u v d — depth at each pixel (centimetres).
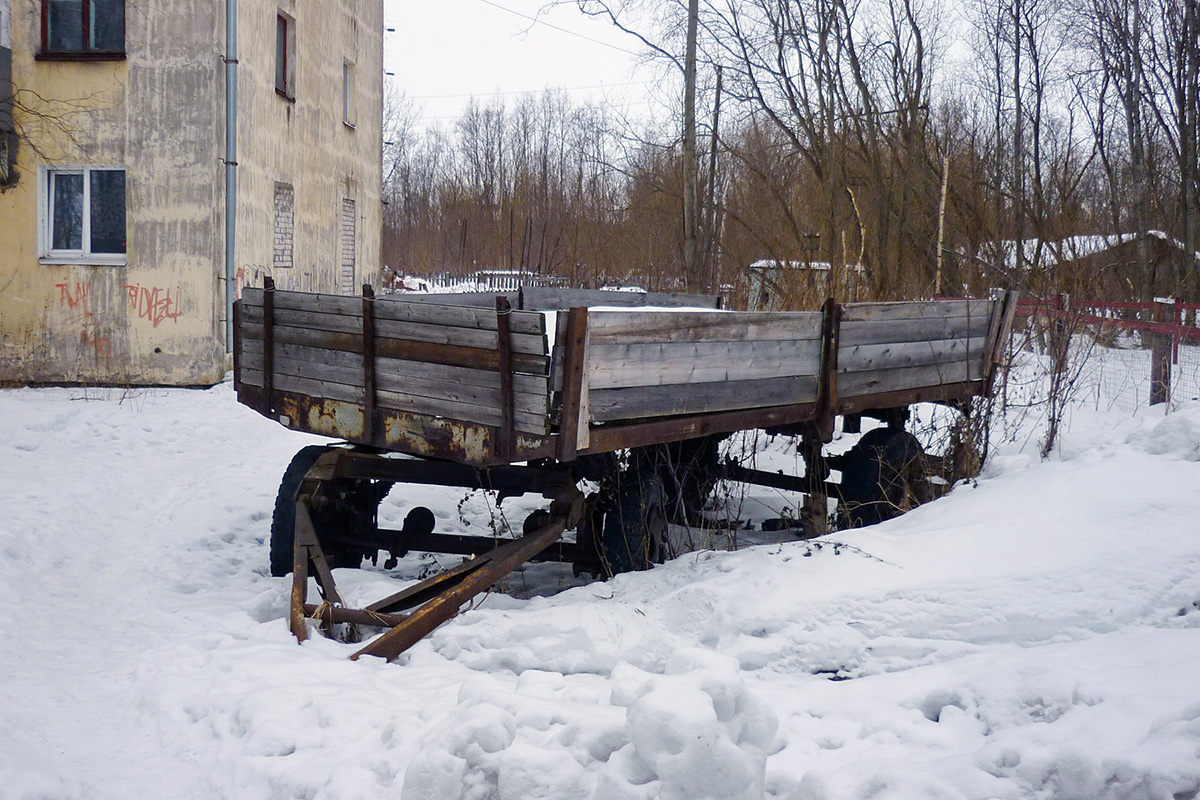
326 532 557
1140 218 2633
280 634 471
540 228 3017
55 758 354
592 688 381
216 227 1377
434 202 5131
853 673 437
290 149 1664
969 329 725
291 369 526
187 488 816
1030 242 2334
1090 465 610
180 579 575
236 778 335
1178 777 294
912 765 325
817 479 664
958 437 757
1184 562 481
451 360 457
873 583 475
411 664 439
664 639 453
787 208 2069
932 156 2361
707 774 262
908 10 2272
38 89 1368
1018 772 309
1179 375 1160
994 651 439
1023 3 2548
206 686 407
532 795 275
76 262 1380
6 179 1370
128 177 1369
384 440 487
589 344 441
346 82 2047
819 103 2178
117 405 1210
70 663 445
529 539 506
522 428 434
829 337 596
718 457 691
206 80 1354
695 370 506
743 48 2164
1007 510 554
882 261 1970
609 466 548
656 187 2152
